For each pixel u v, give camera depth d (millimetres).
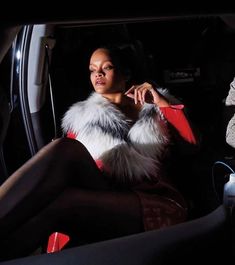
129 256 827
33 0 599
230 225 927
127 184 1647
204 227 889
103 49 1827
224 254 889
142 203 1520
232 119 1860
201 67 2754
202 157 2043
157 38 2764
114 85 1813
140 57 2143
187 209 1649
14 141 2078
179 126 1776
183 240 853
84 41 2244
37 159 1339
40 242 1330
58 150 1405
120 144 1666
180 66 2768
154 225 1514
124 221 1493
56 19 630
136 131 1691
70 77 2234
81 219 1433
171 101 1854
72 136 1777
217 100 2650
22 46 2018
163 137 1723
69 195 1396
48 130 2219
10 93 2043
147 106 1755
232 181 1549
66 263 821
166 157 1760
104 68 1802
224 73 2711
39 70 2057
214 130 2361
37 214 1295
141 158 1651
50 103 2229
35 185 1264
